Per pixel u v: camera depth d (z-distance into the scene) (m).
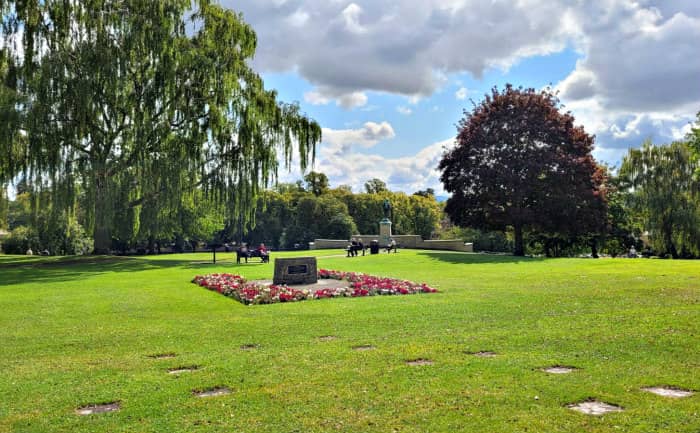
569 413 6.30
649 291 17.52
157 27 34.50
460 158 48.78
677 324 11.01
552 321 12.31
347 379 7.96
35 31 32.19
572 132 46.12
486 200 47.31
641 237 63.47
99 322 14.23
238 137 37.59
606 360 8.56
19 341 11.93
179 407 7.05
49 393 7.94
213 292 20.16
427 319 13.32
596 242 59.91
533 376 7.77
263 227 81.00
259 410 6.82
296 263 22.23
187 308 16.52
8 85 32.19
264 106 37.88
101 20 33.75
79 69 32.75
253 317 14.49
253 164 38.00
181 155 35.59
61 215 35.16
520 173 46.22
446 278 24.67
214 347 10.89
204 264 34.88
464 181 47.81
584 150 45.88
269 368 8.80
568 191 44.66
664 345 9.33
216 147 38.09
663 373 7.74
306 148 40.38
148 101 35.25
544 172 45.41
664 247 55.62
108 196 34.38
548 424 5.98
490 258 37.66
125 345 11.38
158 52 34.59
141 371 9.02
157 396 7.54
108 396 7.66
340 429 6.12
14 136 31.28
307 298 17.94
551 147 45.56
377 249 43.28
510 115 46.22
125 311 16.00
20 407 7.34
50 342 11.79
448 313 14.12
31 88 31.44
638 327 10.93
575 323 11.85
